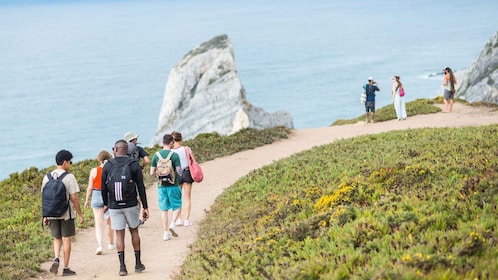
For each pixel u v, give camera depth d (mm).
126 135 19234
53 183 14352
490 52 81125
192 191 26297
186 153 20047
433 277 7871
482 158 16781
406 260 8594
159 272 14461
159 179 18250
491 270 8047
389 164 18859
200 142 37812
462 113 41312
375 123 41625
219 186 26875
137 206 14320
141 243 18203
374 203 13078
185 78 120375
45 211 14344
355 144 28922
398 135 29797
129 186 14031
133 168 14141
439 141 24219
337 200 14648
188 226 20203
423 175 15336
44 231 19688
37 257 16281
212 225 18891
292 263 10562
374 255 9703
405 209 12125
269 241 12539
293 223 13500
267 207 18234
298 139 38500
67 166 14742
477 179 12836
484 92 76688
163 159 18266
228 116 111688
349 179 17766
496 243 9117
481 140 22516
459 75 97250
